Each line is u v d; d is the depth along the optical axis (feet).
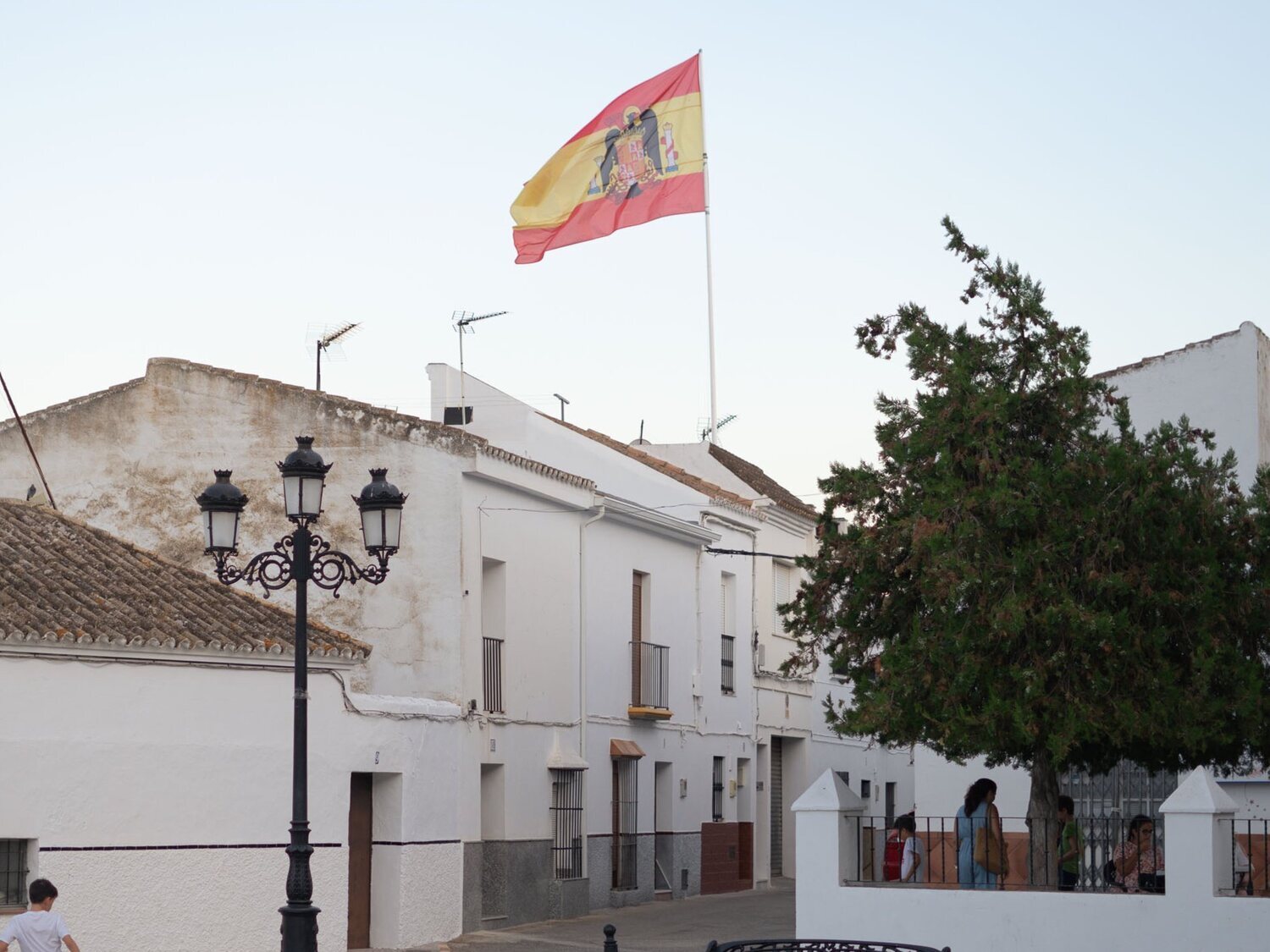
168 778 60.03
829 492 52.08
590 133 103.04
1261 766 62.54
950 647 47.44
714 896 99.35
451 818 71.05
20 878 56.70
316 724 64.08
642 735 93.61
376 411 78.74
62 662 57.98
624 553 93.45
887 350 52.06
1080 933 47.14
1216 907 45.70
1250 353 68.74
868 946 33.76
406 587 77.00
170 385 81.35
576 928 76.84
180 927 59.62
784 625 53.78
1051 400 50.72
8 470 81.87
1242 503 49.49
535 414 99.60
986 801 51.57
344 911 63.87
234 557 78.84
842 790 51.24
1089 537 47.93
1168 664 46.85
